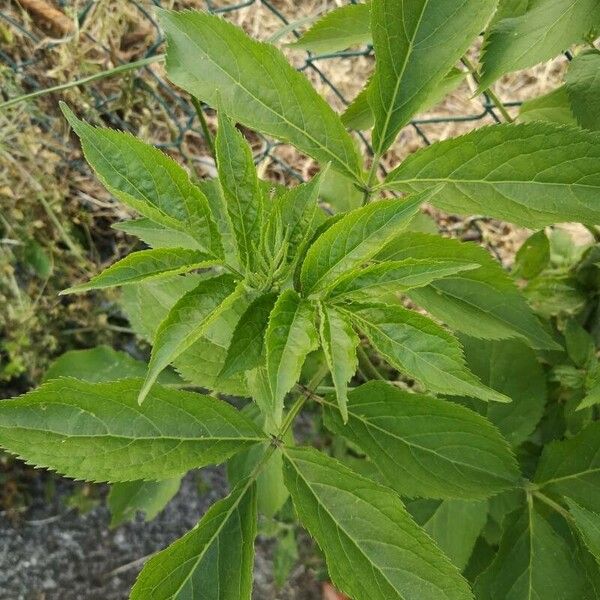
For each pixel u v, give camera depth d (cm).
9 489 67
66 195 66
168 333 20
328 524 24
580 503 31
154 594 23
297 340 20
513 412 37
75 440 24
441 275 21
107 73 42
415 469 28
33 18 63
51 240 66
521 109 36
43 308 65
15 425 23
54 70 60
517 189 26
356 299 21
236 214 22
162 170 21
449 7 26
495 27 29
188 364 28
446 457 28
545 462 32
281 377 19
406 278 21
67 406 24
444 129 69
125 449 24
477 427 27
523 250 41
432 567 23
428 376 21
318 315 22
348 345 20
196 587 24
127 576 66
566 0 27
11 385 68
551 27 27
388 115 28
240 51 27
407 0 26
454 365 21
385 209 21
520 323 31
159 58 41
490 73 28
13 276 63
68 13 60
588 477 31
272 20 69
